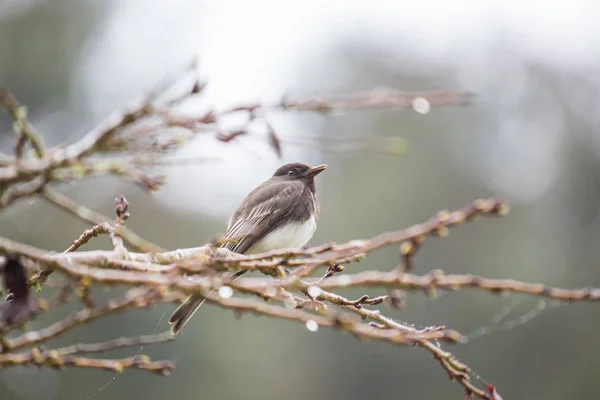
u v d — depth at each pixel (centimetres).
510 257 2102
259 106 403
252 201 878
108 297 1412
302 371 1925
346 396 1970
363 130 2309
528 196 2258
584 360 1877
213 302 362
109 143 390
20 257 380
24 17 1817
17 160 388
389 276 366
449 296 1898
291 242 876
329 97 400
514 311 1884
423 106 397
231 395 1739
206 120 400
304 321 358
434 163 2289
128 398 1631
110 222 519
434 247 2103
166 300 398
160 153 421
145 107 387
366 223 2208
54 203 481
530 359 1884
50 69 1806
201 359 1717
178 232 1834
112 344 461
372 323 485
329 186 2280
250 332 1809
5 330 385
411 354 1984
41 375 1555
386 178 2261
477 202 361
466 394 470
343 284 367
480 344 1895
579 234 2184
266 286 379
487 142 2350
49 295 1268
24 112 412
